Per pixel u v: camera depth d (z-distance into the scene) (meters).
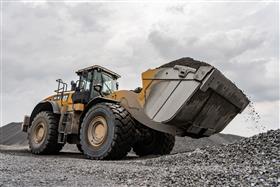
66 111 7.62
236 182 2.79
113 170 3.89
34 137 8.09
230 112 6.15
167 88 5.75
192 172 3.36
